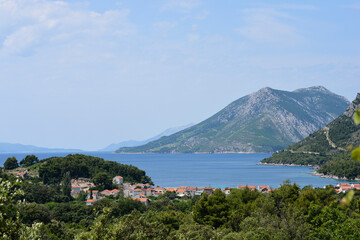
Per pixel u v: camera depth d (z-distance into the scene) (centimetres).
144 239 5006
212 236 7856
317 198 9750
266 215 8400
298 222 7306
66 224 13188
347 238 5800
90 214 14175
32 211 11619
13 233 2277
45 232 9212
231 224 9562
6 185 2284
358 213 8075
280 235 6888
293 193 10244
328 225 6519
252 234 7100
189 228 8656
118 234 3862
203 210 10300
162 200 17612
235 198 11894
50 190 18475
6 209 2284
